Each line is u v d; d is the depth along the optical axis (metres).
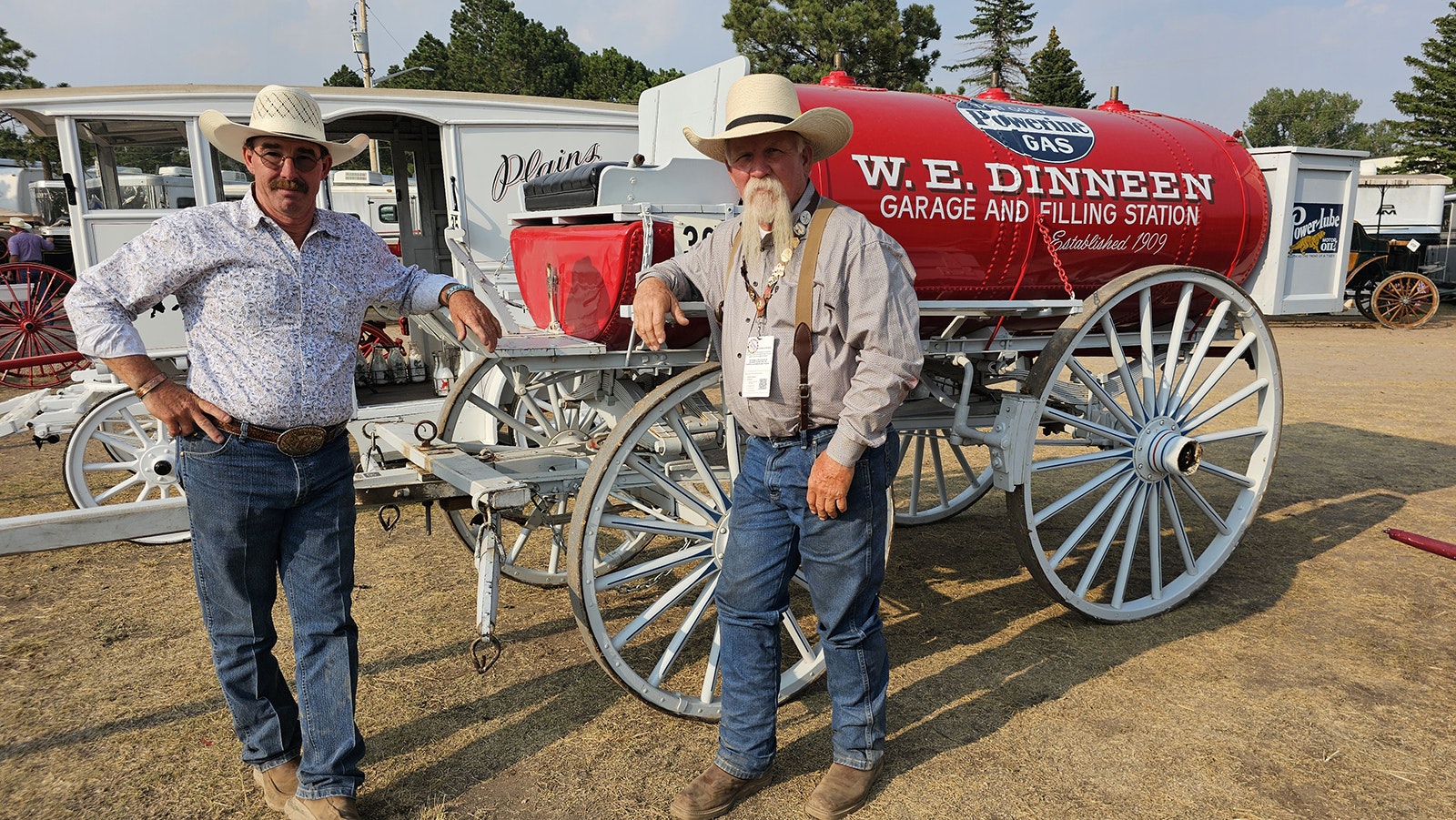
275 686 2.50
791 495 2.44
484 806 2.61
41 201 12.14
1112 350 3.70
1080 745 2.90
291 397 2.22
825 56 26.75
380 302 2.53
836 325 2.30
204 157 6.16
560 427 4.16
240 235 2.17
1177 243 3.98
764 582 2.55
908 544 4.95
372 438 3.42
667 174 3.12
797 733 3.01
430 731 3.00
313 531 2.36
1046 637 3.71
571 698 3.22
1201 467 4.02
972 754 2.86
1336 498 5.76
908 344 2.27
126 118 5.92
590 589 2.80
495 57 51.22
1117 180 3.79
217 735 3.00
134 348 2.11
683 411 3.33
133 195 6.16
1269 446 4.13
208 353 2.19
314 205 2.29
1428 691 3.24
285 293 2.21
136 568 4.58
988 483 5.11
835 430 2.33
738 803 2.63
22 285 9.72
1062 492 6.07
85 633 3.78
